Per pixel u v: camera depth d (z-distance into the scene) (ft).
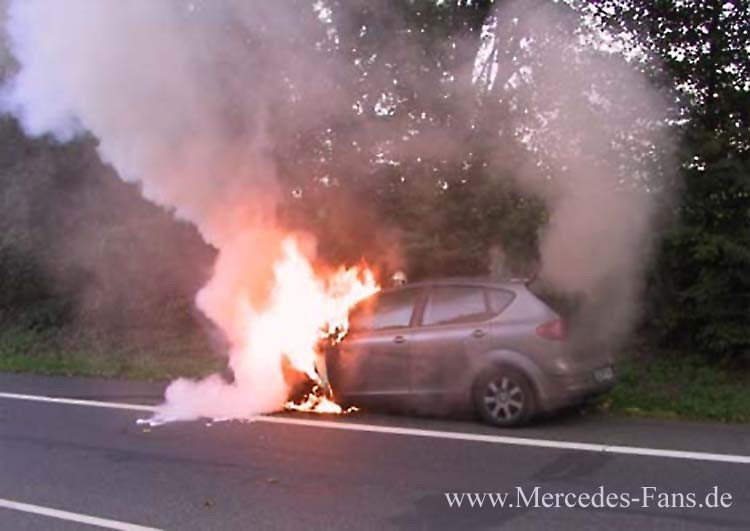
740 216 32.24
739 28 32.07
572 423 25.67
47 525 17.52
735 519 16.88
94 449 24.09
